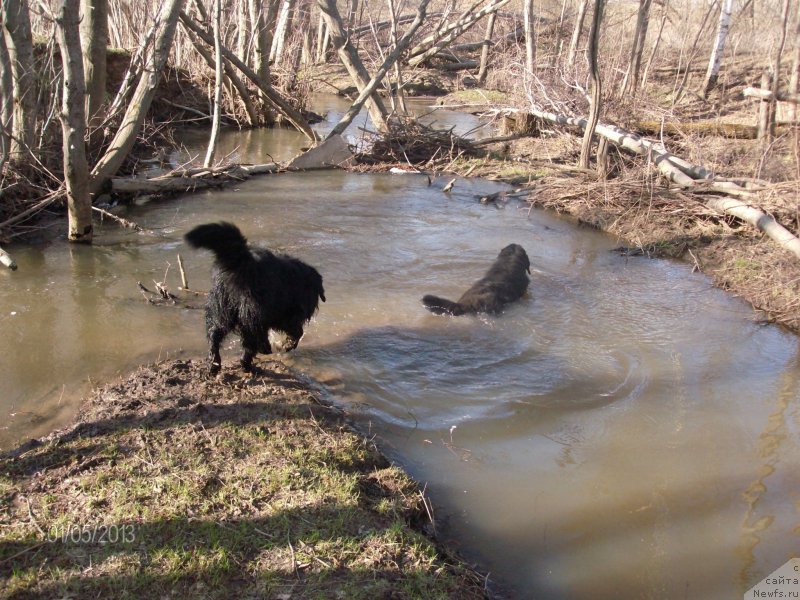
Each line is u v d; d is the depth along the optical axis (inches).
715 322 206.8
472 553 120.6
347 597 103.1
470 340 188.1
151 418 139.6
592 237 283.4
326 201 314.2
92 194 281.9
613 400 164.2
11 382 155.1
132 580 102.5
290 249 244.2
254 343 158.9
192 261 230.8
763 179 295.0
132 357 168.2
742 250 256.1
